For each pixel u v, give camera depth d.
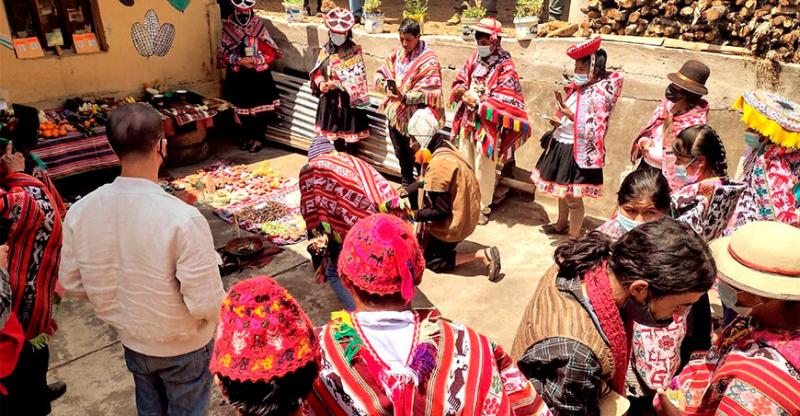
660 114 4.23
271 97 7.32
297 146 7.32
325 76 6.43
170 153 6.84
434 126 4.32
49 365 3.69
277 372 1.29
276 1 9.73
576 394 1.68
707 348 2.64
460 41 6.14
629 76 5.15
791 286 1.69
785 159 3.14
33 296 2.74
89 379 3.59
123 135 2.24
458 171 4.37
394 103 5.72
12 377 2.71
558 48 5.50
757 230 1.83
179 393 2.57
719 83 4.78
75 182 6.47
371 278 1.56
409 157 5.98
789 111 3.04
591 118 4.64
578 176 4.84
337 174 3.44
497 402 1.52
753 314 1.80
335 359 1.51
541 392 1.73
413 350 1.53
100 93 6.69
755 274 1.74
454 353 1.54
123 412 3.33
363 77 6.35
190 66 7.45
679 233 1.65
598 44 4.46
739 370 1.68
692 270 1.58
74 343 3.93
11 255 2.65
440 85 5.63
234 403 1.34
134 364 2.53
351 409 1.47
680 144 3.07
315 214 3.56
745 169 3.40
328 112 6.50
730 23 4.79
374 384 1.47
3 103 3.58
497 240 5.40
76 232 2.33
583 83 4.65
